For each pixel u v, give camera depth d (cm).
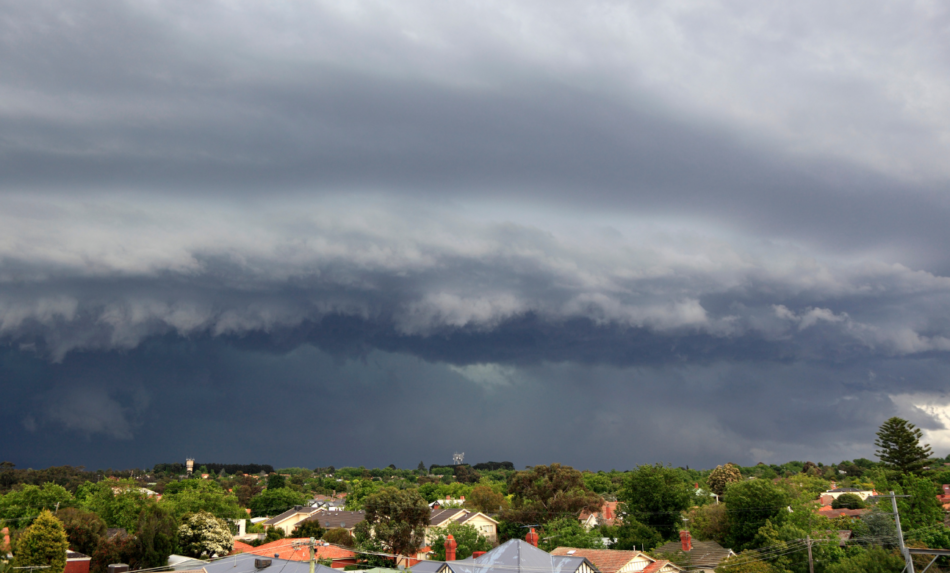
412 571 6888
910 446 13612
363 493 19525
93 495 12850
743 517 10444
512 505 17000
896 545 9175
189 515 11056
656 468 13162
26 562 6831
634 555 7612
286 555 10344
